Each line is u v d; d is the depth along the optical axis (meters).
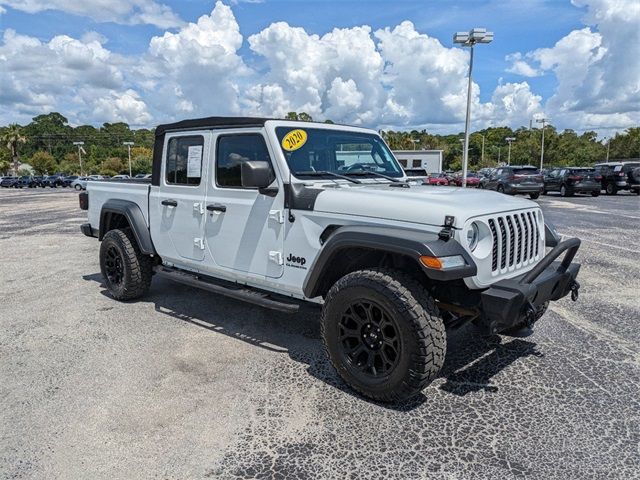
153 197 4.95
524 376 3.59
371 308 3.14
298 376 3.58
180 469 2.52
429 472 2.49
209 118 4.27
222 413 3.06
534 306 3.29
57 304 5.43
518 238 3.43
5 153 88.00
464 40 19.84
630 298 5.57
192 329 4.58
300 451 2.67
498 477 2.45
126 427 2.90
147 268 5.35
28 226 13.11
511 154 92.62
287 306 3.70
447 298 3.31
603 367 3.73
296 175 3.76
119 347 4.14
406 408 3.13
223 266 4.26
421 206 3.07
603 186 27.14
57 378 3.55
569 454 2.63
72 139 119.00
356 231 3.16
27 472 2.50
